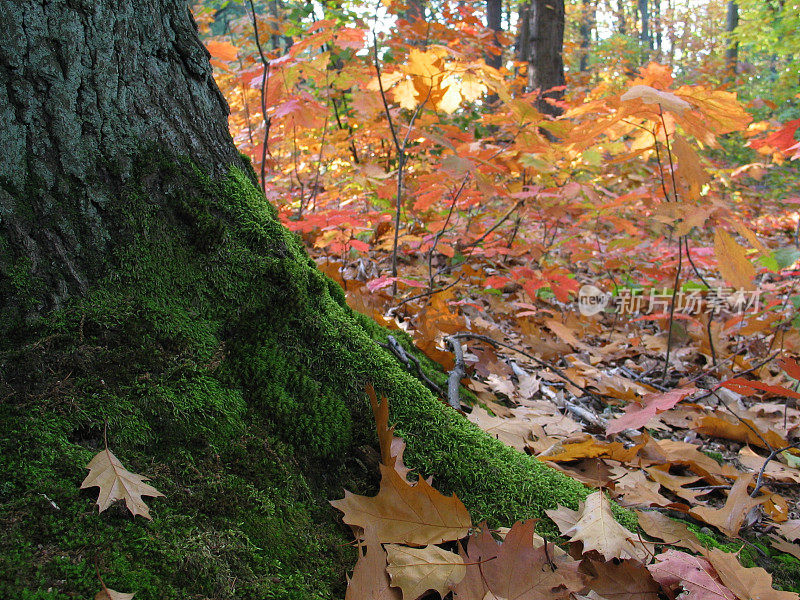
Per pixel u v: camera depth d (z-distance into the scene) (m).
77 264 1.27
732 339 3.98
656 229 3.38
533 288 3.16
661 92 1.76
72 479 1.07
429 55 2.62
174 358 1.33
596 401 2.80
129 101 1.36
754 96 14.78
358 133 4.66
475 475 1.52
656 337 3.87
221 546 1.12
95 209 1.30
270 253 1.57
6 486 1.02
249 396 1.40
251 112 5.17
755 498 1.75
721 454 2.37
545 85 8.55
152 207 1.39
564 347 3.36
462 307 3.69
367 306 2.74
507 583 1.21
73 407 1.15
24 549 0.95
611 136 2.60
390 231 4.23
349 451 1.50
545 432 2.25
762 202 8.65
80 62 1.26
